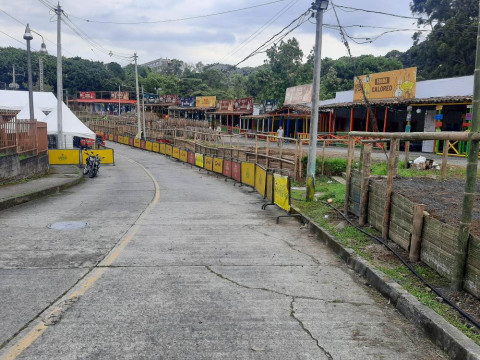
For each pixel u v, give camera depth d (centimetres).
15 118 1595
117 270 562
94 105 10269
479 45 418
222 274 554
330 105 3114
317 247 711
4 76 10919
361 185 781
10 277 527
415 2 5406
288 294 484
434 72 4475
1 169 1456
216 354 342
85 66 12338
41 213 1020
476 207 680
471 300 423
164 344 358
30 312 420
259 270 575
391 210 659
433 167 1387
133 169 2595
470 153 430
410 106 2411
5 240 726
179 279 530
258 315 423
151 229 838
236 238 770
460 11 4362
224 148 2566
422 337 382
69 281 515
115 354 339
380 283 496
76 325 392
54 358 332
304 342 367
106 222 906
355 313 433
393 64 6475
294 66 6800
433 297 438
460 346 334
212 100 6025
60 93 2645
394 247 627
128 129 5438
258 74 6988
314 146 1116
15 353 338
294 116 3703
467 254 443
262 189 1308
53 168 2298
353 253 613
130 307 436
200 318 412
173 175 2231
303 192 1368
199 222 923
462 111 2342
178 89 10538
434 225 518
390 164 656
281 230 849
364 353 350
